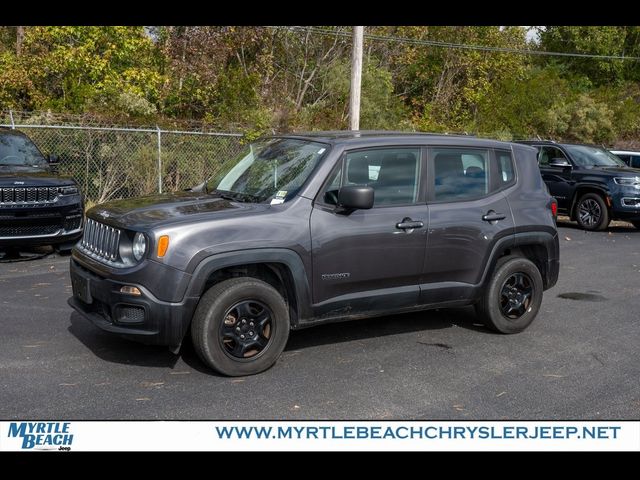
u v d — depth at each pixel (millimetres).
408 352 5957
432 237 5922
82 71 18828
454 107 30297
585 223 14992
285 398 4855
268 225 5211
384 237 5676
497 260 6406
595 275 9656
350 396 4934
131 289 4922
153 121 16312
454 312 7355
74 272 5508
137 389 4938
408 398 4926
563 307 7730
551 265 6742
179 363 5484
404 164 5922
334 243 5457
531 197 6598
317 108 22641
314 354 5832
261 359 5254
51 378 5098
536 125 28562
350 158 5656
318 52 24922
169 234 4930
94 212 5625
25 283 8266
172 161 14984
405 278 5871
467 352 6008
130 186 14633
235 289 5082
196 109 19797
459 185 6203
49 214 9547
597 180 14688
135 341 5438
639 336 6637
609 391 5152
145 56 20609
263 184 5742
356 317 5746
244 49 22734
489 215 6238
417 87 31109
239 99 18969
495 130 27156
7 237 9281
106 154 14312
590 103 29641
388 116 25016
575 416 4695
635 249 12258
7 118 15820
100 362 5461
